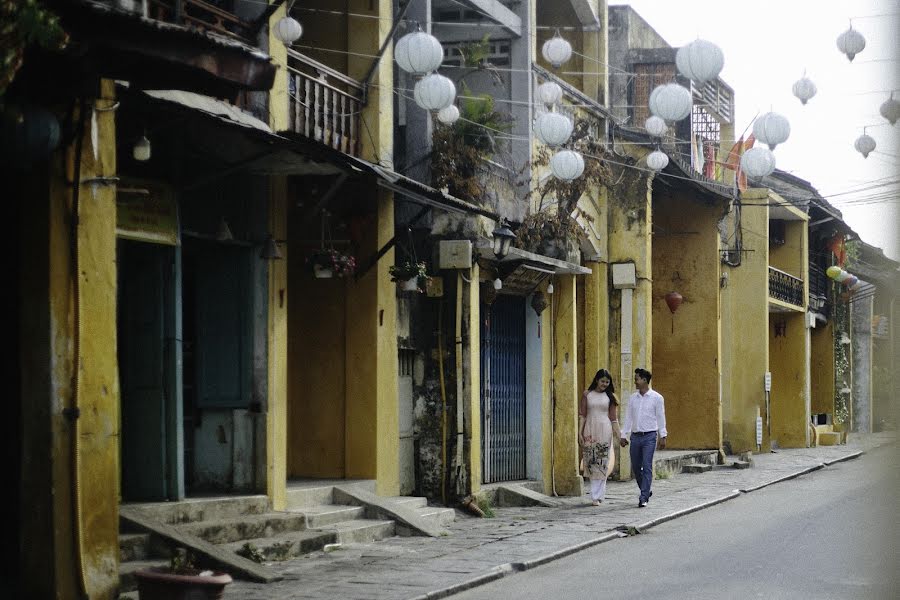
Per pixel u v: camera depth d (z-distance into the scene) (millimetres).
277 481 12773
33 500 8820
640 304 22375
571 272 19109
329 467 14945
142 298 11438
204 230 12117
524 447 19125
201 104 10555
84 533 8938
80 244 8969
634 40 28484
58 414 8812
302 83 13734
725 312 30953
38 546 8797
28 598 8797
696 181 24016
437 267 16188
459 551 12086
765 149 11539
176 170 11352
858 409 45219
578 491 19188
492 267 17297
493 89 18641
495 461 18266
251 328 12773
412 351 16281
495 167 17578
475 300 16391
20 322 8883
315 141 10875
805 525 13875
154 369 11391
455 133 16438
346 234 14969
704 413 26531
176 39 8086
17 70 7926
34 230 8828
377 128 15148
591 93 22016
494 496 17469
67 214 8891
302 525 12445
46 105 8703
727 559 11164
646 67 27875
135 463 11430
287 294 15102
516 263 17188
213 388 12867
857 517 14656
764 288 30703
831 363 39656
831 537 12656
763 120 11344
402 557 11625
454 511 15289
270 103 12617
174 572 8688
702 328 26703
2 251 8992
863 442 38625
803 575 10039
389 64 15438
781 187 35344
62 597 8766
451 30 18656
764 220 30859
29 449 8836
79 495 8859
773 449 33875
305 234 15023
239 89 8859
